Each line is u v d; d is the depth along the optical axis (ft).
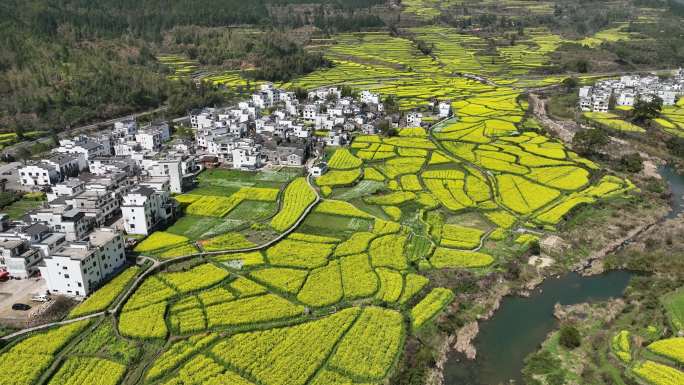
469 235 518.78
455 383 344.08
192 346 356.18
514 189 633.20
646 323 390.01
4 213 568.82
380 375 337.11
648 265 474.08
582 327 393.09
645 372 336.08
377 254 476.13
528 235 522.47
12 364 338.34
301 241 501.15
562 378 342.64
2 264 436.35
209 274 439.63
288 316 388.16
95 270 417.90
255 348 354.33
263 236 511.40
